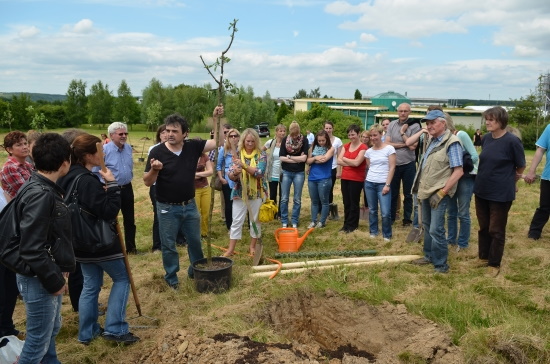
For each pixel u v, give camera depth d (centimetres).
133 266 631
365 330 466
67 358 391
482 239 585
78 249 374
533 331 412
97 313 420
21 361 314
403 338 436
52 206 296
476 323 432
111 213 373
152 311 480
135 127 6538
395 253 658
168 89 5931
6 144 471
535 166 689
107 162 645
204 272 513
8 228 294
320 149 786
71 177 371
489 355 381
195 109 5747
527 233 737
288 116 4147
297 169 786
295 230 701
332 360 388
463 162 570
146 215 1014
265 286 529
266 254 675
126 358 391
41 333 312
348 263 607
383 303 479
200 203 752
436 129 538
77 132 465
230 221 795
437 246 564
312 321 503
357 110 5366
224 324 428
